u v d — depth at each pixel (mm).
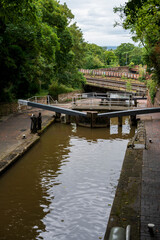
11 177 12219
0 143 15969
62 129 22688
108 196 10250
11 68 24078
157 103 25141
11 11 11688
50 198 10164
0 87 25984
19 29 22094
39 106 25125
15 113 26406
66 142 18375
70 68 45844
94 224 8344
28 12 11945
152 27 18359
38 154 15500
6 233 7922
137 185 9219
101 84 50031
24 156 15023
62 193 10562
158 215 7199
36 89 34938
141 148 13867
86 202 9789
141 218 7059
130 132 21656
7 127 20203
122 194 8547
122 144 17969
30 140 16906
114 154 15648
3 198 10242
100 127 23469
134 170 10727
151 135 16797
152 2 13508
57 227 8211
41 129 20188
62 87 42938
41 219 8688
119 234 5250
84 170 13023
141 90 42594
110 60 108688
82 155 15422
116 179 11906
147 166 11172
